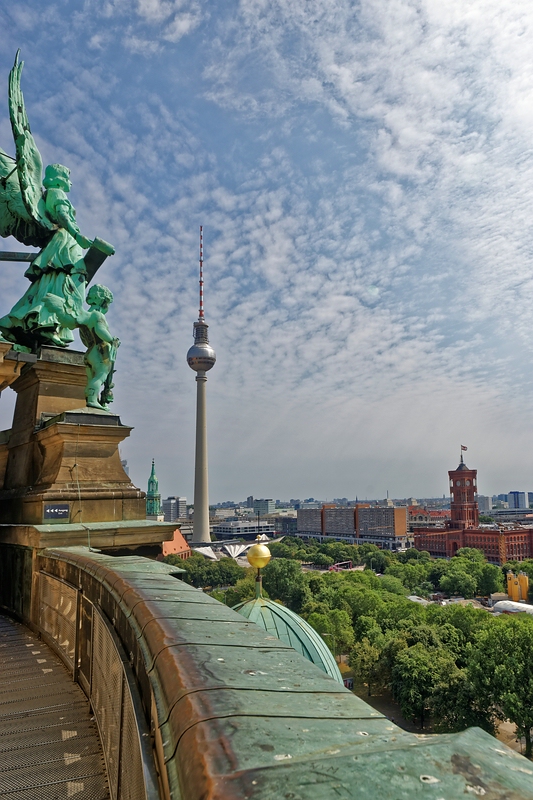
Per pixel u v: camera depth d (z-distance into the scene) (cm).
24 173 1466
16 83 1505
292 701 202
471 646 6375
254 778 135
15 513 1324
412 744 158
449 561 19212
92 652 614
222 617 354
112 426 1258
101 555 780
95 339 1408
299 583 12162
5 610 1187
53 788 430
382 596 10825
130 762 331
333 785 128
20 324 1395
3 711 601
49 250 1457
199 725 178
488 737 162
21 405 1458
